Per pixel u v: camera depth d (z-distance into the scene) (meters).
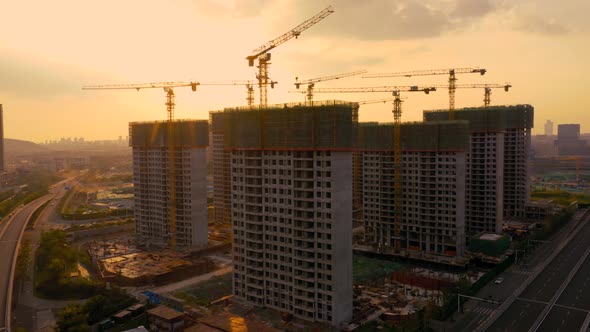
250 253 194.12
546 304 192.88
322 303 172.62
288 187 179.75
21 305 193.75
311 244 175.00
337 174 168.62
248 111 190.88
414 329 164.75
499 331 167.12
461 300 193.25
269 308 188.75
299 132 174.75
